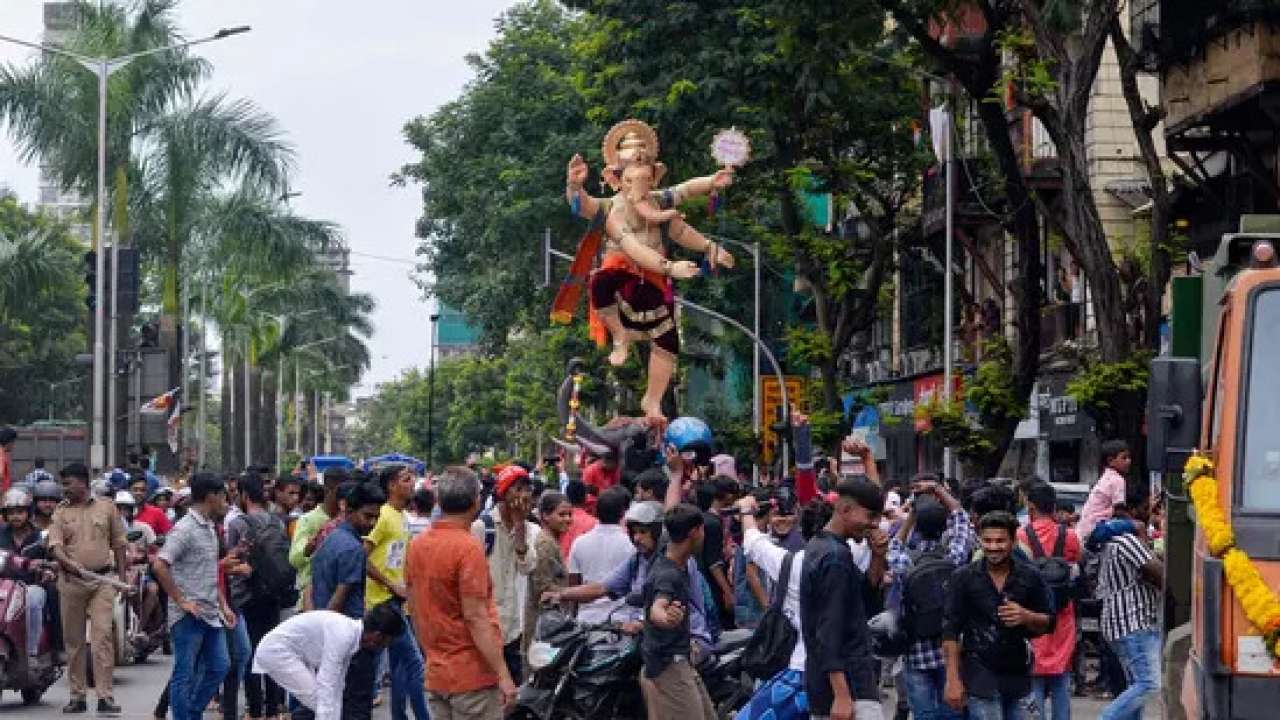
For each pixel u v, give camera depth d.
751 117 32.47
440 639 12.03
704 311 43.16
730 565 16.92
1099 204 35.66
